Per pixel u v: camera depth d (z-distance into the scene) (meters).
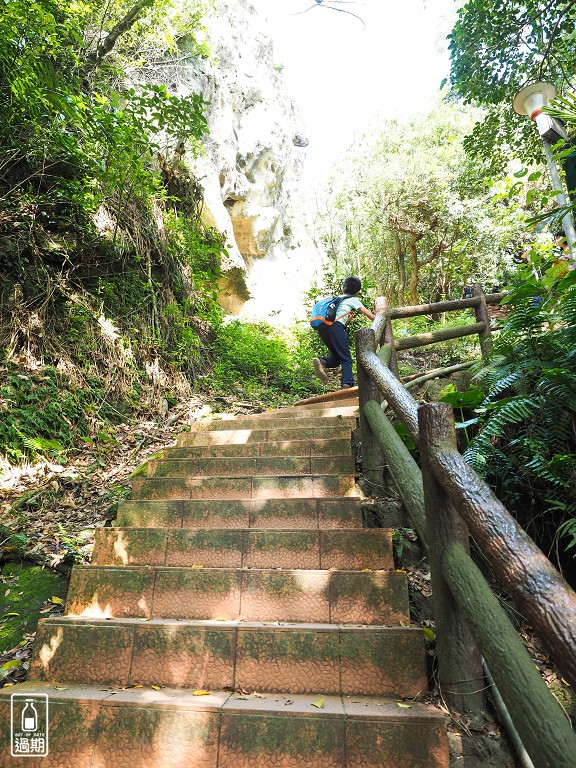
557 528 2.15
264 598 1.98
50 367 4.40
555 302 2.90
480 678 1.51
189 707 1.52
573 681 0.81
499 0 6.19
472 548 2.22
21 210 4.63
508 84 6.76
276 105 12.90
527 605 0.95
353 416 3.70
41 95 4.04
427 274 13.28
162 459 3.27
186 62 8.66
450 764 1.40
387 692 1.63
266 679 1.69
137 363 5.49
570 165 4.68
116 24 6.17
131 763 1.48
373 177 11.73
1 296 4.35
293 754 1.44
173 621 1.90
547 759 0.93
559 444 2.29
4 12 3.63
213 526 2.54
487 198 10.94
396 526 2.38
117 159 4.71
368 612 1.90
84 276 5.34
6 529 2.75
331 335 5.07
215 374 6.79
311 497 2.57
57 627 1.85
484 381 2.92
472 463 2.34
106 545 2.37
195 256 6.85
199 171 8.87
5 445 3.63
